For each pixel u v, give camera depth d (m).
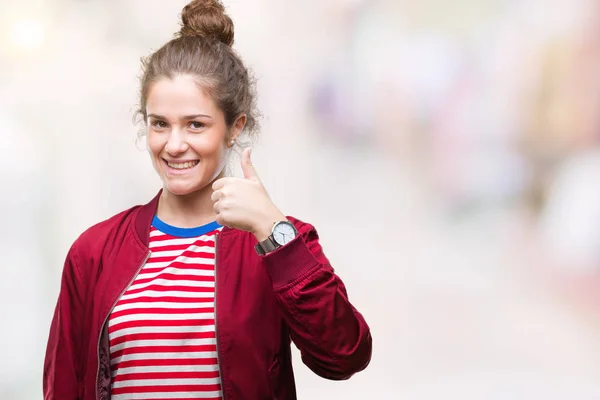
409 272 9.19
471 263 9.57
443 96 12.20
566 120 11.94
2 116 8.27
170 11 9.92
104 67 9.39
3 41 9.12
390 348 7.22
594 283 9.02
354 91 12.19
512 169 11.70
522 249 10.20
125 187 8.24
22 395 5.39
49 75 9.11
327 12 12.30
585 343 7.34
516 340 7.45
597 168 11.10
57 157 7.81
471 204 11.41
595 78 12.11
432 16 12.51
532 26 12.58
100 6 9.57
